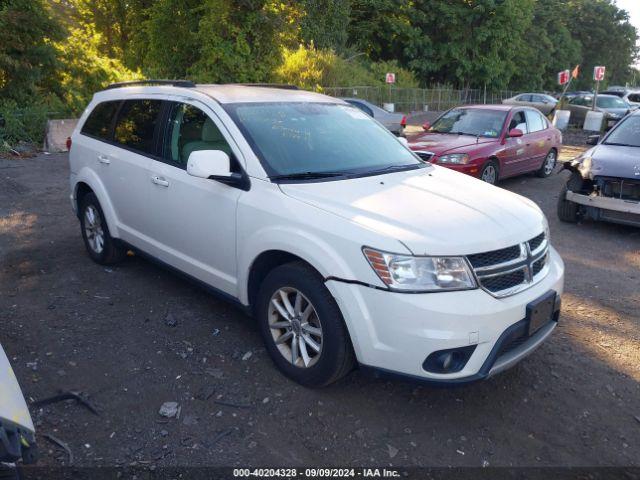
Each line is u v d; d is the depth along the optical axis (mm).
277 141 4184
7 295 5039
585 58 59562
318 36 33219
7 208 8109
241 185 3975
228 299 4219
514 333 3316
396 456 3146
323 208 3547
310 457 3115
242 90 4797
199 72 17891
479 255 3285
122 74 19125
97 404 3502
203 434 3266
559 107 25312
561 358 4285
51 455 3045
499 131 10406
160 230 4734
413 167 4512
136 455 3078
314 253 3404
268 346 3898
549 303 3561
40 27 14906
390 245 3182
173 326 4531
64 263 5848
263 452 3139
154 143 4805
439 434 3346
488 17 39469
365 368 3318
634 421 3541
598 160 7797
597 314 5121
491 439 3318
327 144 4398
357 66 35125
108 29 26078
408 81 37312
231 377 3840
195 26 18172
